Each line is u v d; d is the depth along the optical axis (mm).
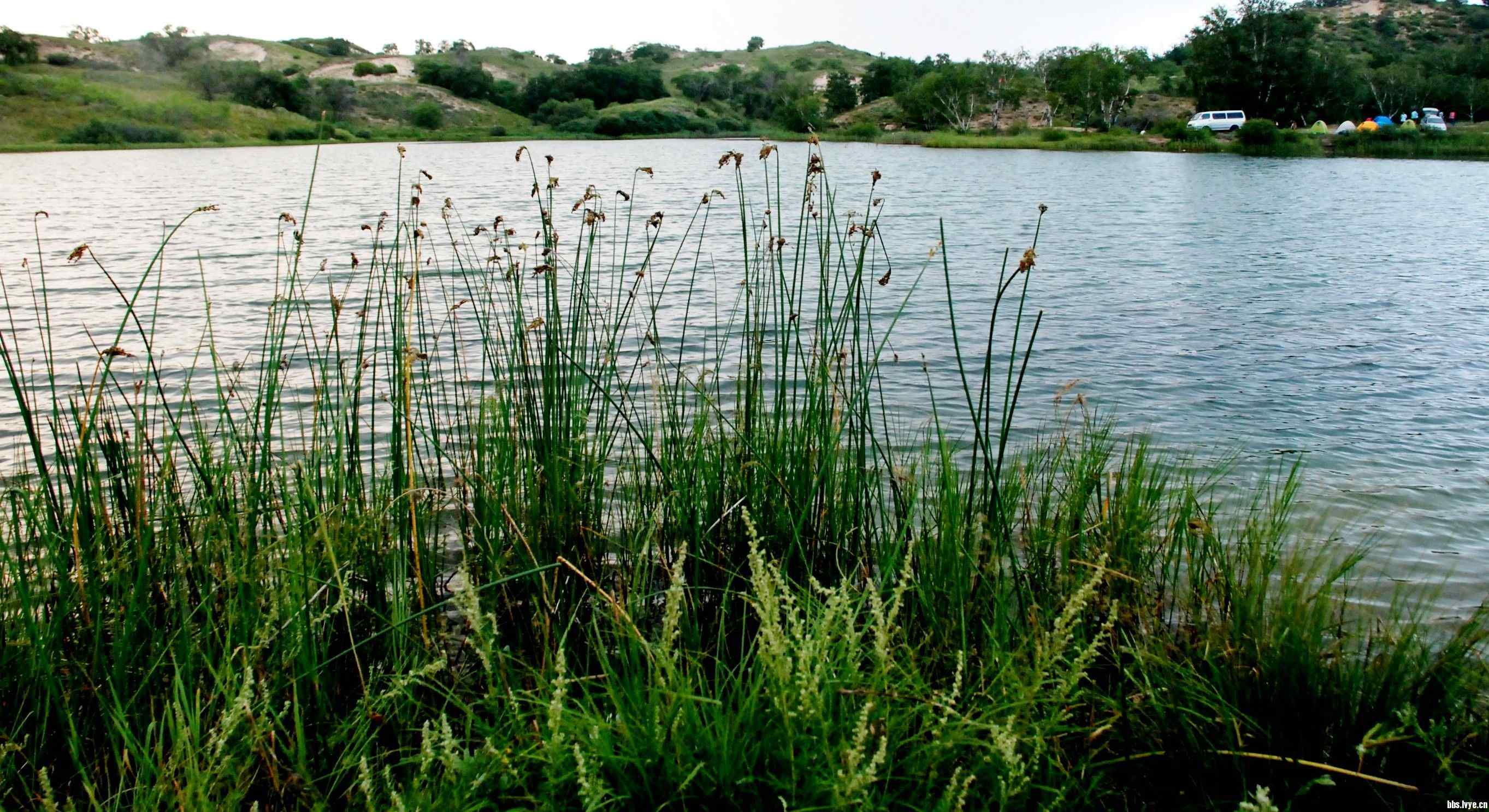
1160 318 11883
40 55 88688
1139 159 55625
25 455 4695
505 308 7469
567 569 3674
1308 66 70062
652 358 8867
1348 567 3535
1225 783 2781
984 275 15141
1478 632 3135
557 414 4012
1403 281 14836
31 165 47688
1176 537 3918
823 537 3953
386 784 2439
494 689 2750
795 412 4145
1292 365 9445
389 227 20234
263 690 2635
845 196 30891
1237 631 3105
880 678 2529
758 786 2371
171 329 10383
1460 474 6230
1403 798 2643
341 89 92938
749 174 39156
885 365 9305
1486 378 8953
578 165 48344
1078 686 3088
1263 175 41688
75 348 9422
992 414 7602
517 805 2453
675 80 119375
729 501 4008
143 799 2320
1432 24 131625
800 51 174125
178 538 3287
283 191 31609
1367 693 2838
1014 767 2357
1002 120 90812
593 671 3338
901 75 99625
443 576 4086
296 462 3770
